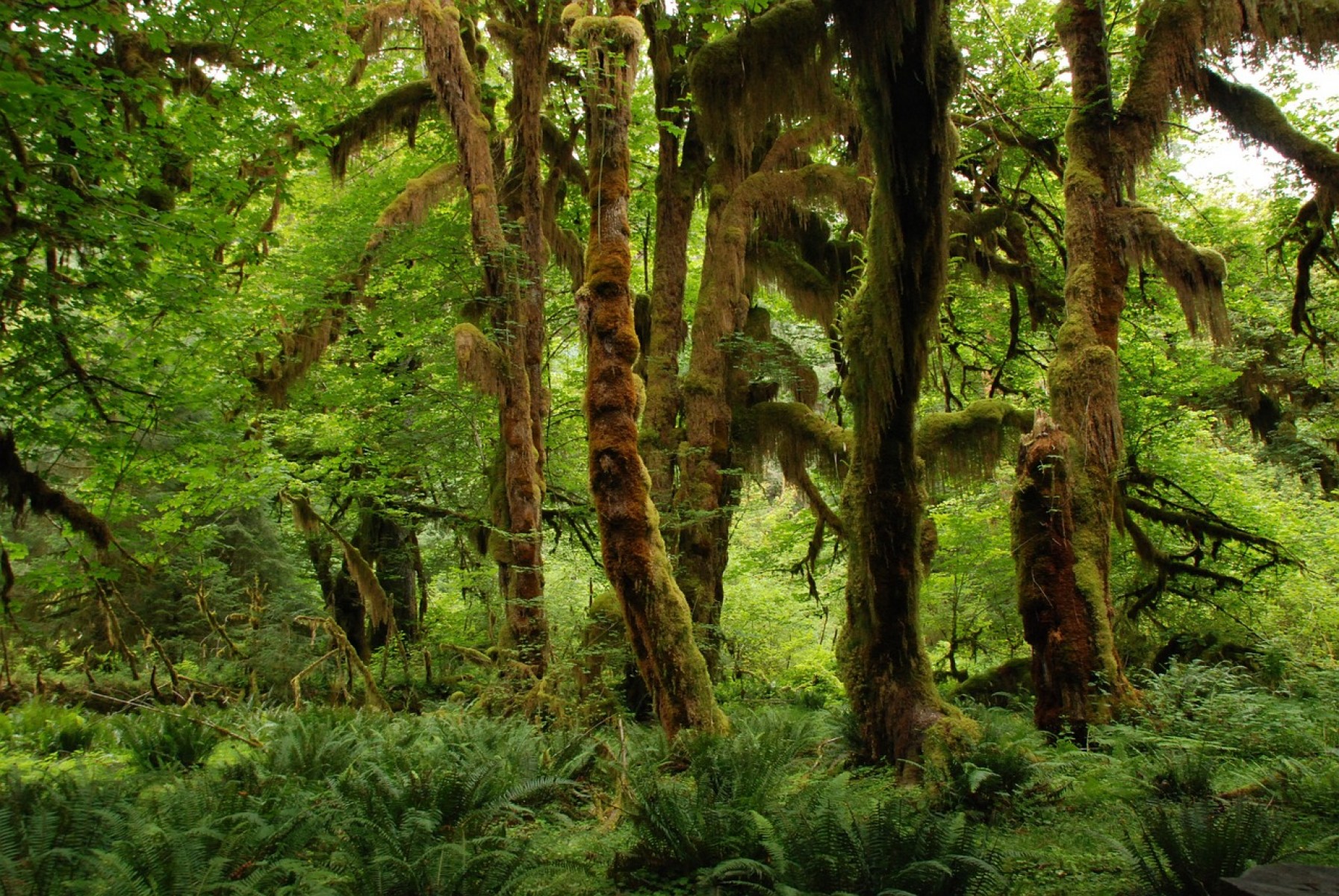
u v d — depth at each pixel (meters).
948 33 8.13
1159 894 4.73
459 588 22.17
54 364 8.33
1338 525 18.27
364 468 17.78
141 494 14.52
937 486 15.56
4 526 15.84
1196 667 9.43
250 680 15.31
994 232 17.23
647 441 15.92
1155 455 16.48
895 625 8.57
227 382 10.78
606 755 8.89
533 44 15.54
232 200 10.40
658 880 5.78
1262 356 18.81
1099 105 11.95
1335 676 10.52
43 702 12.69
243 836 5.61
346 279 15.16
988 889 4.84
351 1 14.88
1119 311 11.66
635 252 22.19
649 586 9.32
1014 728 8.79
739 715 12.12
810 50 10.23
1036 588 9.79
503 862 5.27
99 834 5.67
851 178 15.11
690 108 16.48
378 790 6.73
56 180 7.78
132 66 9.99
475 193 14.66
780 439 16.33
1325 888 3.50
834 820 5.12
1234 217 17.17
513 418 14.45
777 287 17.47
